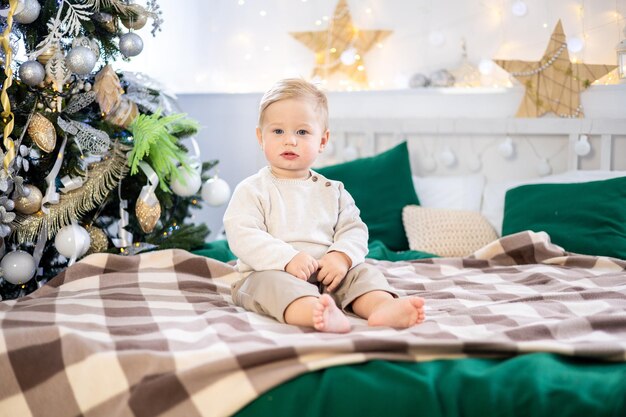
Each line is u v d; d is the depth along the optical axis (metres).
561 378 1.39
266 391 1.39
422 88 3.11
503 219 2.69
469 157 3.08
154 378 1.44
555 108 2.90
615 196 2.51
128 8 2.29
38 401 1.55
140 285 2.05
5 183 2.06
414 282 2.09
